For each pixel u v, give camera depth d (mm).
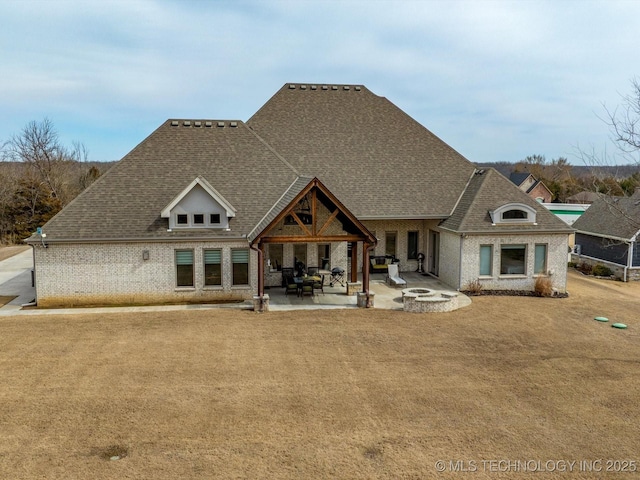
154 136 25328
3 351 15789
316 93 30953
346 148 28859
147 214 22688
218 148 25578
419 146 29766
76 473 9258
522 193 26250
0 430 10781
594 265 33438
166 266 22328
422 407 12148
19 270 32125
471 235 24234
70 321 19422
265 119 29312
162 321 19469
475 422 11414
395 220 28516
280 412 11812
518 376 14133
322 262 26109
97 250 21812
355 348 16422
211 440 10508
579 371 14539
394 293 24297
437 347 16578
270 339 17281
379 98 31516
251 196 24250
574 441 10617
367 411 11922
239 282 23062
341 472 9414
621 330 18938
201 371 14266
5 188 52281
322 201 24297
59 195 68438
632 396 12844
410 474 9367
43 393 12656
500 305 22453
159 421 11281
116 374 13953
